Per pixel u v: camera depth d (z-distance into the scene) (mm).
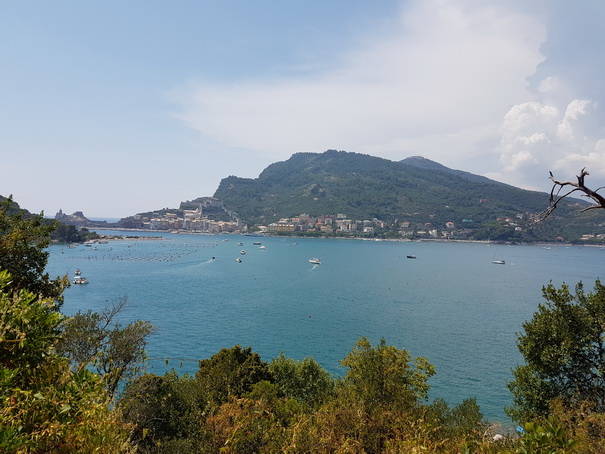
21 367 5688
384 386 24547
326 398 22734
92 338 21859
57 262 179000
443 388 52250
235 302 105000
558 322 25016
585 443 9703
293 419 12297
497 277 171250
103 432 5832
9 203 22406
